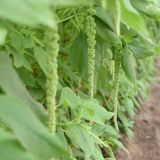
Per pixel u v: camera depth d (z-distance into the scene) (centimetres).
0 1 38
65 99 103
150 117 361
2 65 56
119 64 139
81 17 131
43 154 48
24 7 38
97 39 134
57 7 116
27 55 129
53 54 71
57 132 109
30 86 129
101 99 196
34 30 119
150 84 439
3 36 75
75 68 130
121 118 257
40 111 60
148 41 139
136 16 58
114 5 59
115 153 268
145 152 305
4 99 50
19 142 48
